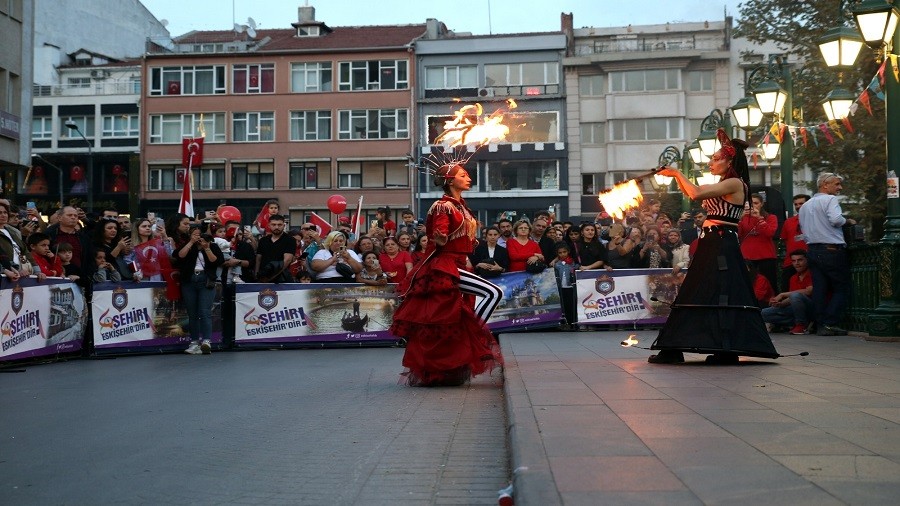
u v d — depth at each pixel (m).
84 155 53.34
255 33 59.03
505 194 50.62
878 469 3.61
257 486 4.32
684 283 7.88
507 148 50.62
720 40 51.25
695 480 3.47
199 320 12.90
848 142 25.78
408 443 5.29
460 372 7.86
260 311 13.62
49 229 12.95
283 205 52.56
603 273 15.00
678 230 16.11
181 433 5.81
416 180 51.78
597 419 4.91
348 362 10.93
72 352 12.00
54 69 55.34
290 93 52.91
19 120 31.38
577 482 3.47
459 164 7.82
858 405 5.32
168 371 10.12
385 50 52.28
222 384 8.59
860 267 11.73
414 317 7.89
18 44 31.55
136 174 53.38
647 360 8.38
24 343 11.09
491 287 7.78
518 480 3.54
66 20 57.69
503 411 6.45
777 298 12.70
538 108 51.06
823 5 27.95
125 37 61.47
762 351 7.63
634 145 50.03
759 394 5.82
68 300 11.92
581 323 14.82
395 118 52.22
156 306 12.91
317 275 14.21
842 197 31.56
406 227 18.64
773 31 30.41
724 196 7.81
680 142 49.66
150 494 4.22
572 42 53.09
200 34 59.44
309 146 52.59
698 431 4.51
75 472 4.71
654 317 15.03
